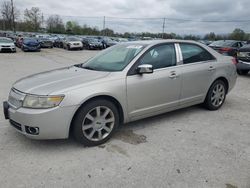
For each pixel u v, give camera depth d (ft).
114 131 12.65
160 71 13.76
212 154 11.27
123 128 14.12
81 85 11.37
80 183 9.14
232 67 17.93
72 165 10.28
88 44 97.86
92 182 9.21
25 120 10.75
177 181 9.30
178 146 12.01
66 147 11.79
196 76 15.44
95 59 15.29
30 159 10.69
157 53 13.98
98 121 11.93
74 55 69.51
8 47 73.56
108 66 13.62
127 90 12.49
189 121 15.28
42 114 10.56
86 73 12.89
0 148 11.58
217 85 17.12
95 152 11.37
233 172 9.89
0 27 244.83
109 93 11.84
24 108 10.89
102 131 12.24
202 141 12.58
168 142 12.42
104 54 15.43
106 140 12.32
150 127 14.29
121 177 9.52
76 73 13.08
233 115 16.51
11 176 9.48
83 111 11.35
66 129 11.09
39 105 10.68
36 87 11.35
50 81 11.98
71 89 11.08
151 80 13.28
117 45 15.93
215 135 13.32
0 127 13.92
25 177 9.44
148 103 13.50
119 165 10.32
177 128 14.19
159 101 13.96
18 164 10.30
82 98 11.10
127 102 12.64
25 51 80.69
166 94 14.14
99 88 11.57
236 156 11.13
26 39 83.61
